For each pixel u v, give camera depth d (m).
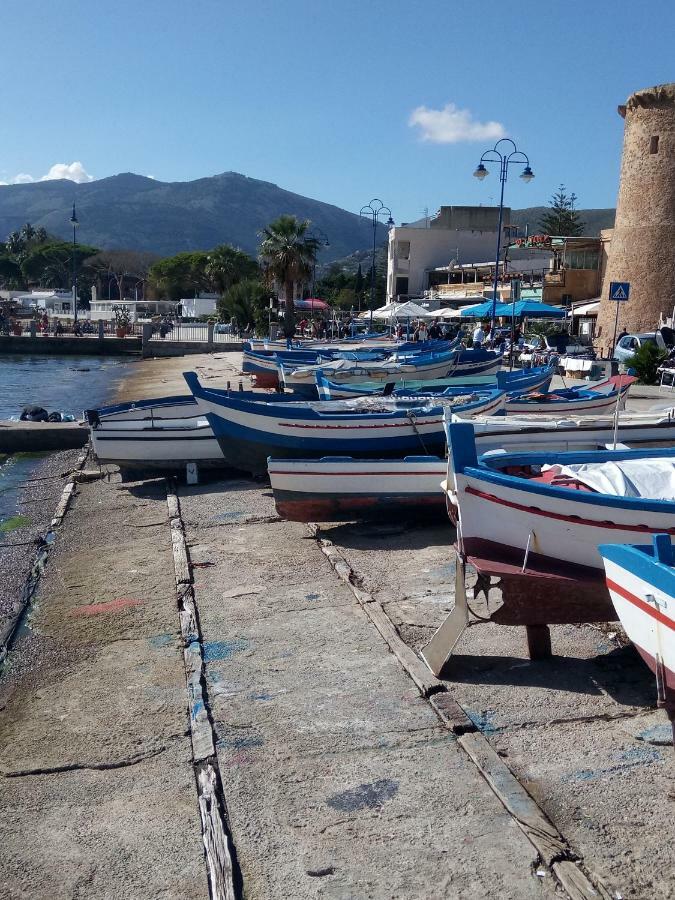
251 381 33.81
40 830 4.99
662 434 11.52
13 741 6.14
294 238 55.59
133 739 6.01
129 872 4.56
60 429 20.88
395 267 78.06
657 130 37.06
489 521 6.54
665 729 5.60
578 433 11.27
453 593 8.42
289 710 6.15
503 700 6.10
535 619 6.36
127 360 60.41
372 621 7.75
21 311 92.94
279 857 4.52
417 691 6.35
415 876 4.30
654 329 37.41
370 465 10.53
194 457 14.84
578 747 5.44
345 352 28.75
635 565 4.85
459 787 5.07
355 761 5.41
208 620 8.09
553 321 45.03
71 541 11.93
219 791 5.16
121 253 144.50
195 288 113.81
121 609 8.79
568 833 4.58
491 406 14.14
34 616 8.89
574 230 89.25
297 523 11.62
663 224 37.12
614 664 6.62
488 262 69.19
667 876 4.20
